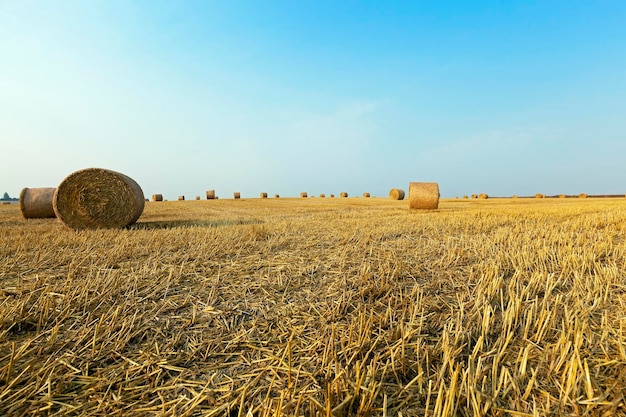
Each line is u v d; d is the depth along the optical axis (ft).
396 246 19.42
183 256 16.58
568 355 6.95
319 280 13.15
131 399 6.32
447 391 5.53
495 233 23.38
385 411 5.48
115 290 11.53
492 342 8.01
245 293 11.79
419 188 60.54
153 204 103.24
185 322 9.50
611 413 5.47
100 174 33.63
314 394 6.10
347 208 68.69
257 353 7.85
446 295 11.43
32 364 7.29
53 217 48.47
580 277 12.47
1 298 10.98
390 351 7.23
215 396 6.32
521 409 5.70
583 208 50.93
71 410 5.98
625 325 8.55
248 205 90.43
